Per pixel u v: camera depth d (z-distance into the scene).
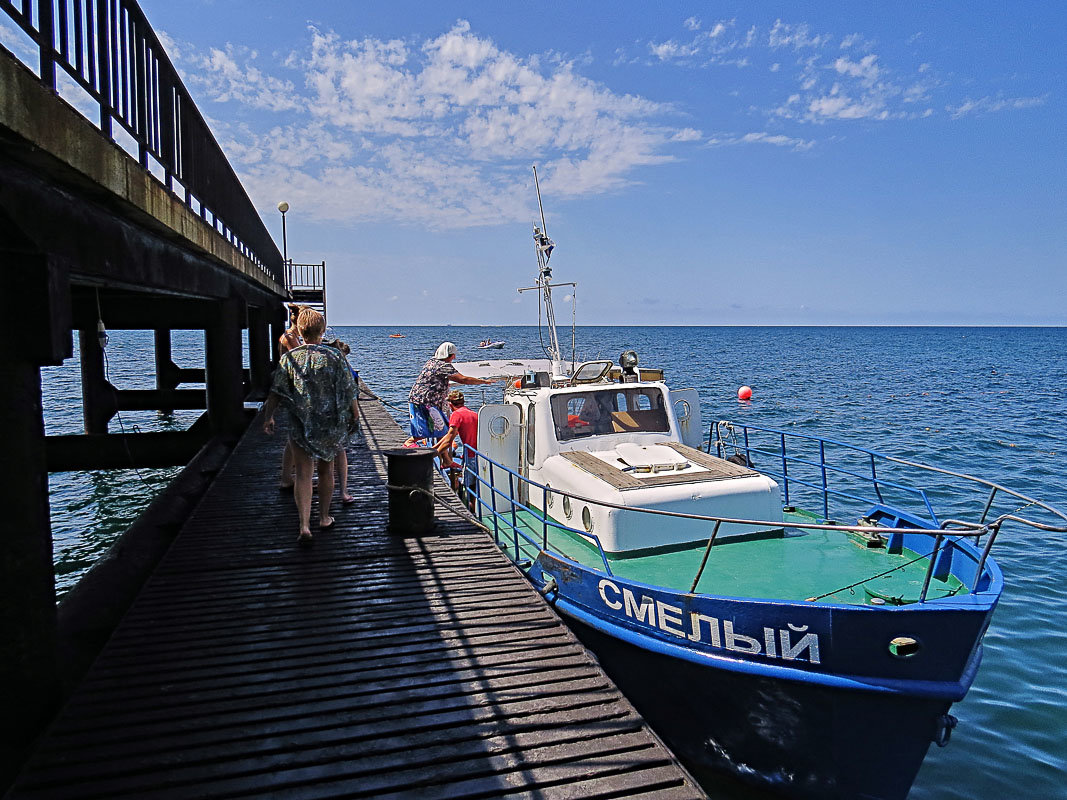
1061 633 8.09
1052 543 11.02
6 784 3.46
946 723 4.71
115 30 5.18
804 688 4.70
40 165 3.72
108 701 3.91
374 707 3.91
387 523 7.09
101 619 5.39
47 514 3.78
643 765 3.48
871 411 27.56
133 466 11.29
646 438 7.92
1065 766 5.92
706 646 5.01
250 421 13.80
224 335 11.88
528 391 8.45
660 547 6.41
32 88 3.33
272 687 4.07
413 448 7.00
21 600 3.60
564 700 4.01
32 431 3.65
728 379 43.66
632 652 5.46
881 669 4.56
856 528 4.78
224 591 5.40
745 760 5.20
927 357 75.81
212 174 9.20
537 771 3.42
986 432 22.34
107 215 5.03
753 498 6.74
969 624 4.46
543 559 6.37
